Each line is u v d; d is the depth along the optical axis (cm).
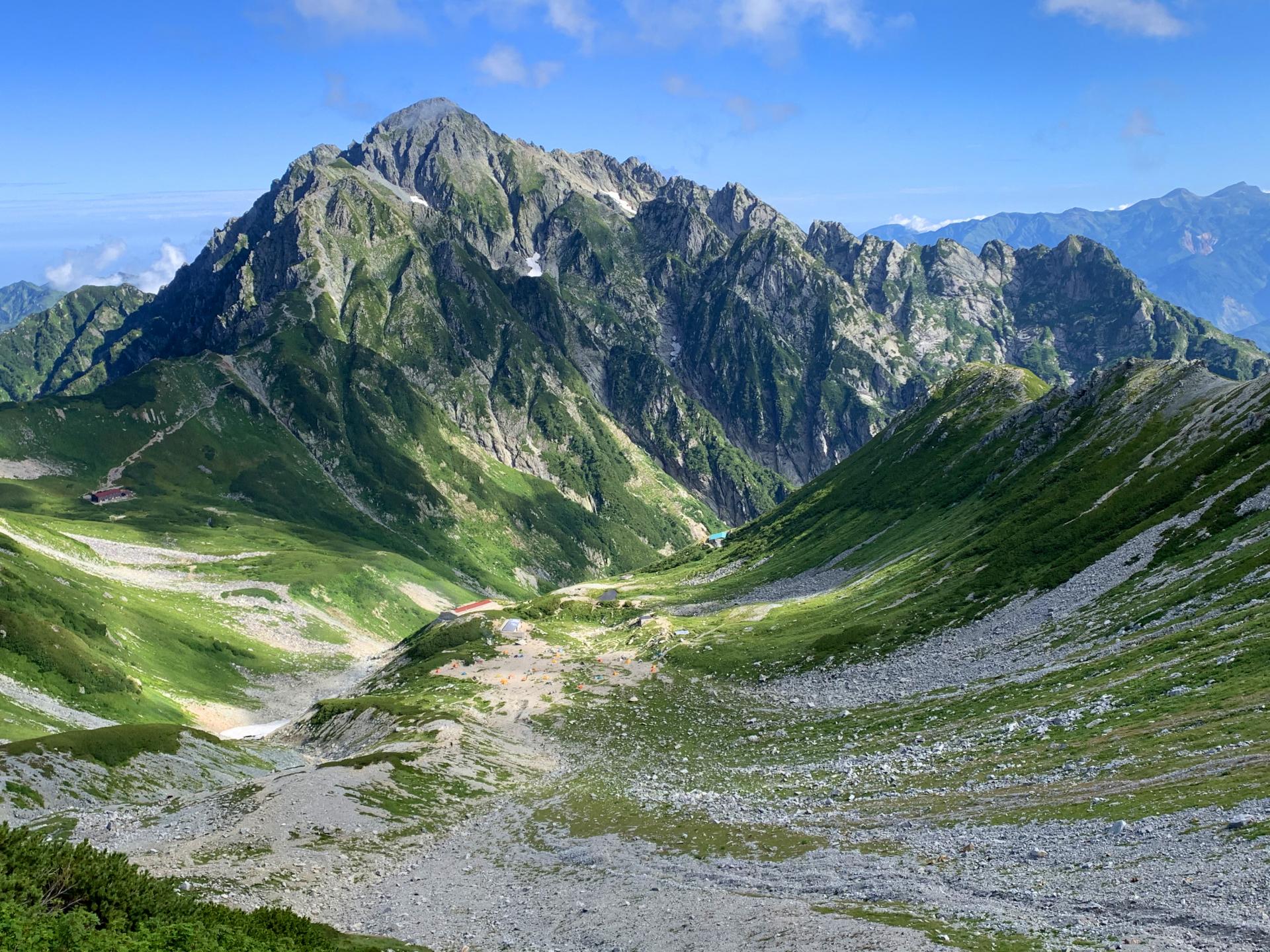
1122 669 8419
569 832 7912
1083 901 3925
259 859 7262
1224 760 5144
